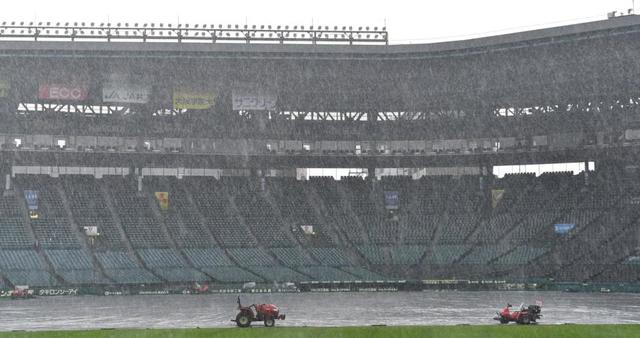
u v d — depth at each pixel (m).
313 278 93.81
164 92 104.25
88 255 94.12
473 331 39.00
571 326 41.72
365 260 98.81
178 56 96.81
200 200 107.81
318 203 110.06
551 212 103.50
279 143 110.56
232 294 87.00
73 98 101.25
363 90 105.69
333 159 110.75
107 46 95.38
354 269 96.88
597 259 93.19
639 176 104.25
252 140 109.94
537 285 90.31
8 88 98.94
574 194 105.56
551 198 106.12
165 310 61.88
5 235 95.19
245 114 109.00
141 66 99.56
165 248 97.75
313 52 98.06
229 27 100.94
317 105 108.69
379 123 111.19
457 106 106.94
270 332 38.94
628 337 35.78
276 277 93.31
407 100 107.00
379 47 98.94
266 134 110.06
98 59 96.94
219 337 36.47
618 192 103.38
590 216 100.44
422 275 96.31
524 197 107.81
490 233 102.56
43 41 94.25
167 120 108.12
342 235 104.12
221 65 99.88
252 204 108.62
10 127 104.69
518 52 95.81
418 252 100.44
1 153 101.50
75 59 96.75
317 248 101.12
